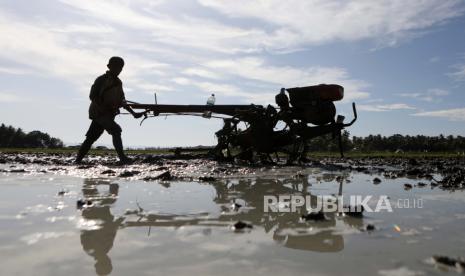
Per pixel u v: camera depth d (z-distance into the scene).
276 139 10.40
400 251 2.43
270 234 2.84
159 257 2.25
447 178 6.62
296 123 10.21
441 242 2.65
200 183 6.01
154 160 11.27
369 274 2.02
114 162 10.67
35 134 126.94
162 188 5.35
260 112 10.45
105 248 2.43
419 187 5.73
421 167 10.15
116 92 9.77
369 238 2.74
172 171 7.80
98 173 7.26
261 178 6.86
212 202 4.20
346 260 2.24
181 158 12.06
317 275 2.00
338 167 9.40
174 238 2.69
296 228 3.04
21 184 5.64
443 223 3.25
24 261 2.16
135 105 11.41
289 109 10.16
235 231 2.93
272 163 10.58
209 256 2.29
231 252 2.38
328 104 9.84
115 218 3.33
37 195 4.57
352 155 17.16
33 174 7.11
